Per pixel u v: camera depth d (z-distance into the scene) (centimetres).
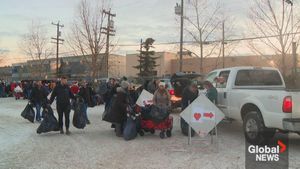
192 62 6259
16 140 1050
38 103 1491
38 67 6444
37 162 779
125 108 1090
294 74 2531
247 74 1126
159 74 6812
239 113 1039
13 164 761
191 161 782
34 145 973
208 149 907
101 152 881
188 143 977
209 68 5844
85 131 1222
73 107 1209
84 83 1423
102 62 3800
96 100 2212
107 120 1105
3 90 3559
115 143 1000
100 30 3538
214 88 1108
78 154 858
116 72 6962
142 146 955
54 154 859
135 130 1065
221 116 949
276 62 3033
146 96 1130
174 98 1600
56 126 1148
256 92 957
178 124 1380
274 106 881
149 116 1080
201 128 946
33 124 1416
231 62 5459
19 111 1970
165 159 802
